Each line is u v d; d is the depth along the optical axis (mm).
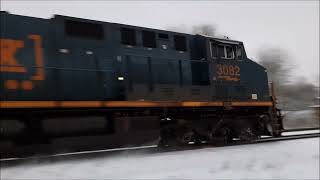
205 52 14102
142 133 11914
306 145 14273
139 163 10039
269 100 15867
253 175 9477
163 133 13078
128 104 11789
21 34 10195
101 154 11992
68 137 10492
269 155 12008
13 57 9938
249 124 15141
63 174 8570
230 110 14727
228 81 14516
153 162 10219
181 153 11914
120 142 11453
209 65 14023
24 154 9906
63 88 10672
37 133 10156
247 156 11617
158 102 12500
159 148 13125
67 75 10789
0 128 9648
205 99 13719
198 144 14023
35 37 10406
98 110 11273
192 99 13398
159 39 13102
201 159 10867
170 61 13172
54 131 10344
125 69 11984
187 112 13656
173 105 12859
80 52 11164
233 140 14984
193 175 8930
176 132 13250
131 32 12445
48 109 10430
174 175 8797
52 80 10492
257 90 15453
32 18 10492
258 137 15414
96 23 11648
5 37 9914
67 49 10938
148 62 12570
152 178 8445
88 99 11102
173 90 12977
